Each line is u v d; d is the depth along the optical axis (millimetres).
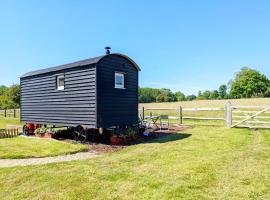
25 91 16453
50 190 5973
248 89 92625
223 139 12242
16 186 6312
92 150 10648
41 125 15977
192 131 15766
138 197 5422
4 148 11062
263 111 16016
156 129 17172
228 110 17016
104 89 12039
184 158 8492
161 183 6148
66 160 8930
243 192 5520
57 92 13773
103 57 11922
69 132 14375
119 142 12070
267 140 11766
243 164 7578
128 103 13938
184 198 5277
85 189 5957
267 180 6191
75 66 12445
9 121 27172
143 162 8180
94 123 11586
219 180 6246
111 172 7164
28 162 8742
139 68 14648
